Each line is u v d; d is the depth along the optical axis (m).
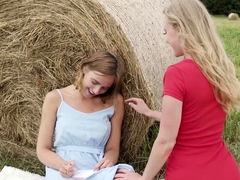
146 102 3.73
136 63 3.65
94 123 3.59
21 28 3.95
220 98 2.82
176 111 2.73
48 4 3.81
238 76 6.81
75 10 3.73
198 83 2.76
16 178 3.84
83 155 3.56
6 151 4.43
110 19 3.61
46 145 3.56
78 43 3.79
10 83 4.17
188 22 2.79
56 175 3.40
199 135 2.83
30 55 4.00
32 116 4.23
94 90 3.41
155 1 4.46
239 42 10.41
